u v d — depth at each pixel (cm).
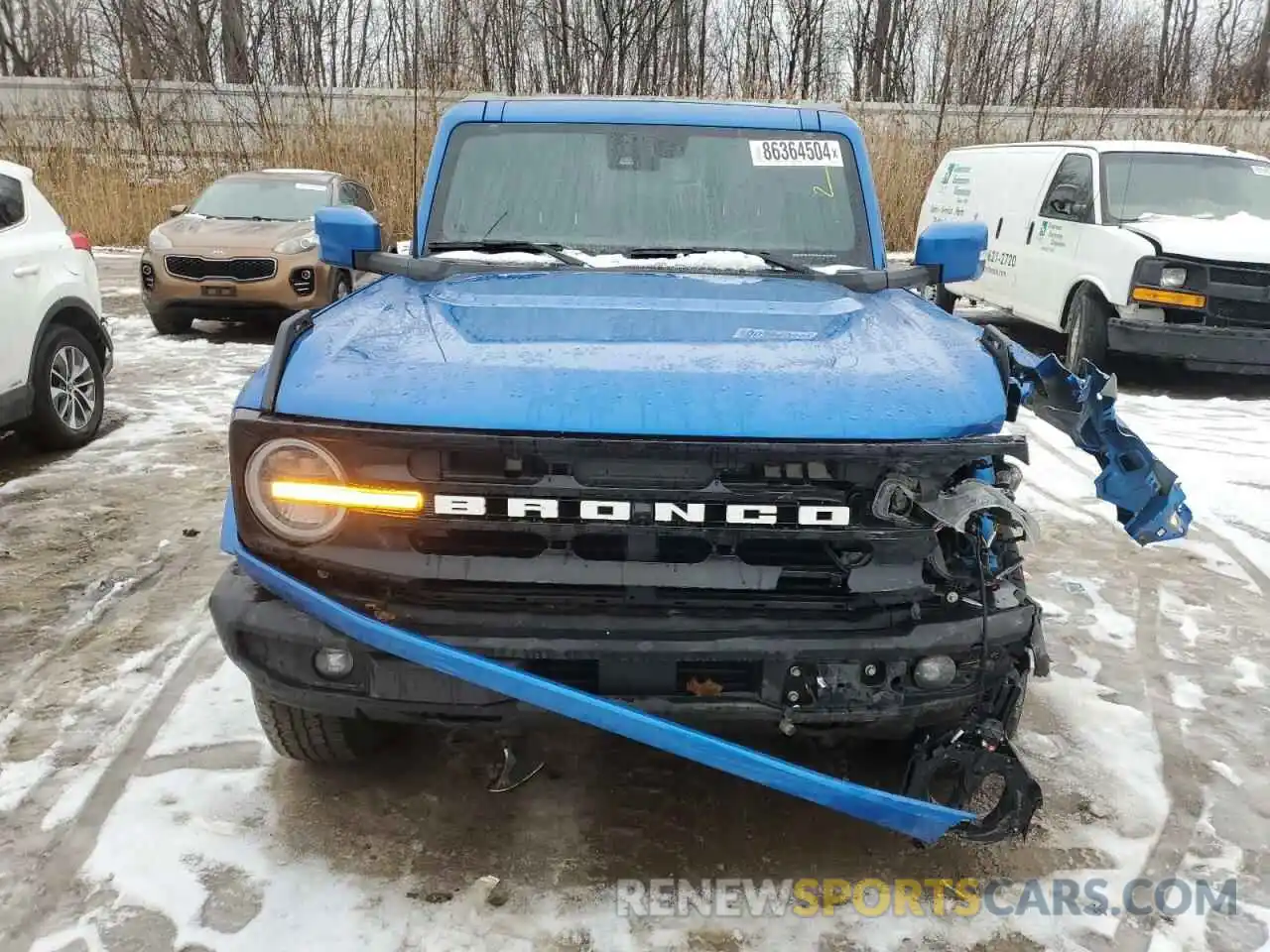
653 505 222
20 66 2683
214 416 711
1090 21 2336
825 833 279
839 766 303
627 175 371
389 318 274
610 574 230
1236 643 398
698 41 2180
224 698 338
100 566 449
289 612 236
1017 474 255
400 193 1670
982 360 257
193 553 465
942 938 242
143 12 2225
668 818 284
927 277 352
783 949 237
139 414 713
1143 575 462
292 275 961
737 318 277
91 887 251
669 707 228
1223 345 780
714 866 265
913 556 234
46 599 415
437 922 242
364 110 1834
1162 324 792
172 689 344
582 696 218
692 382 228
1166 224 829
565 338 253
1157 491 279
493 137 379
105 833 270
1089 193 888
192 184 1736
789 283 329
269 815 279
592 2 2031
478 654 223
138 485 561
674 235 360
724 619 228
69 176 1695
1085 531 518
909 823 229
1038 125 1869
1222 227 819
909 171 1683
